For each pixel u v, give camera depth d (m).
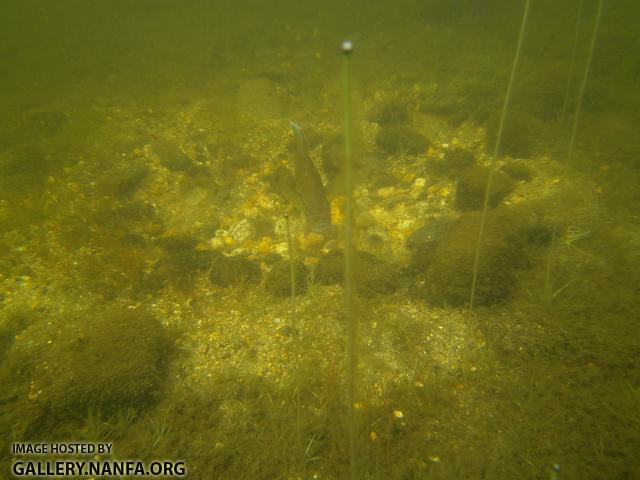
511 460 2.60
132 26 15.88
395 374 3.29
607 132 5.73
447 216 5.15
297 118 7.99
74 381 3.10
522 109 6.58
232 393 3.26
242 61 11.20
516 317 3.53
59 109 8.24
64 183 6.09
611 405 2.78
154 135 7.27
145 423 3.08
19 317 3.90
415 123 7.38
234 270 4.47
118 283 4.39
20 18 18.39
